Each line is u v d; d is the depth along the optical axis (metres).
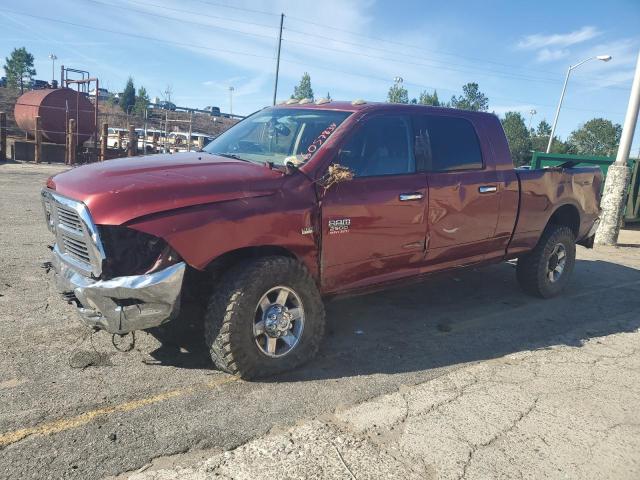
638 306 6.46
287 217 3.81
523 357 4.65
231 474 2.79
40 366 3.82
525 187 5.76
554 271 6.55
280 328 3.88
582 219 6.73
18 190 12.61
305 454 3.00
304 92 63.19
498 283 7.12
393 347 4.70
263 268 3.70
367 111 4.57
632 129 10.67
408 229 4.64
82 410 3.29
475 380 4.12
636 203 13.59
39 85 36.81
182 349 4.25
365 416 3.46
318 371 4.08
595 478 2.99
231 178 3.75
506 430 3.41
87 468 2.75
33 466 2.73
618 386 4.16
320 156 4.17
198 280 3.94
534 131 83.94
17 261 6.38
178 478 2.73
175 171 3.76
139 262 3.43
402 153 4.71
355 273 4.39
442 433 3.32
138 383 3.68
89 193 3.38
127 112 61.09
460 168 5.16
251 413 3.39
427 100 64.75
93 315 3.52
